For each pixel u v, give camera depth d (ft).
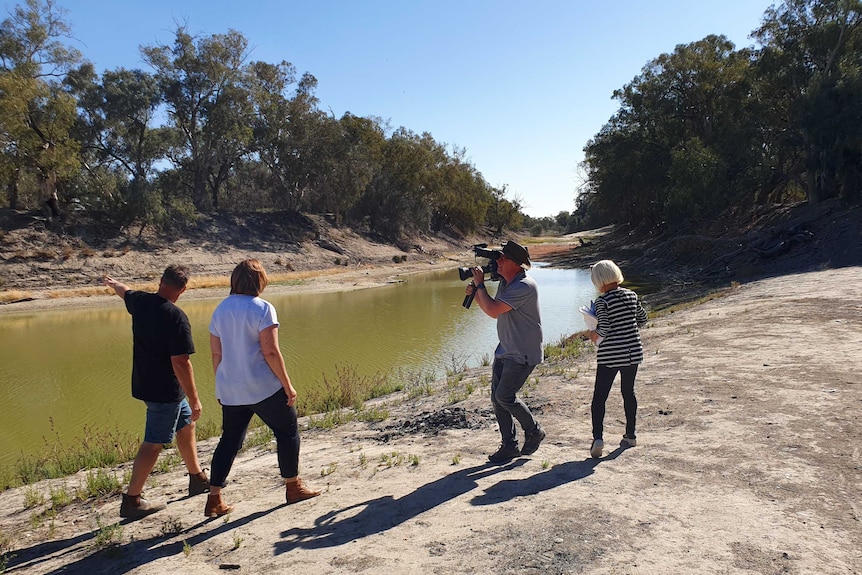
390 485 14.69
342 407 34.09
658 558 9.65
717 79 143.64
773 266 89.81
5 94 112.37
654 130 166.20
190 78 161.07
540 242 316.40
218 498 13.25
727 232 124.88
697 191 123.75
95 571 10.96
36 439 35.37
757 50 129.39
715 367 26.30
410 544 10.87
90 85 150.51
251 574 10.21
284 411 13.01
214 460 13.10
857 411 17.31
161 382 13.24
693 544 10.08
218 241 156.04
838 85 99.96
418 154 233.76
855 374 22.04
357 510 12.96
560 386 26.22
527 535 10.80
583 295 101.24
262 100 173.58
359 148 209.05
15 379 50.93
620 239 210.38
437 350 60.49
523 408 15.16
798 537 10.16
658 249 144.56
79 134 147.84
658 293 89.45
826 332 31.96
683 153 132.87
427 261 204.44
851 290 50.01
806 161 112.68
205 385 47.19
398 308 95.86
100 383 49.42
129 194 138.10
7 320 88.33
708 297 65.05
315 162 187.21
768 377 23.13
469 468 15.49
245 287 12.66
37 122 124.57
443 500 13.09
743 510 11.37
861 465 13.24
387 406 30.04
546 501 12.39
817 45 113.19
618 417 19.71
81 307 102.27
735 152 127.95
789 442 15.16
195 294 120.98
